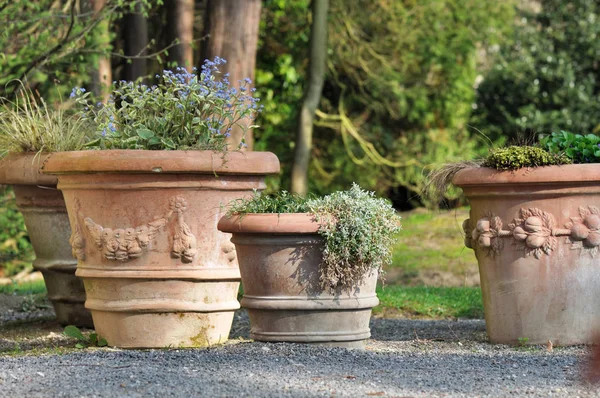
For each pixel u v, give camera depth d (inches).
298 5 743.7
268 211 241.6
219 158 236.8
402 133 775.7
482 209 265.3
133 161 232.8
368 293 243.1
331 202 237.5
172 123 251.1
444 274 496.7
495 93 777.6
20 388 185.9
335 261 233.5
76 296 303.6
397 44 736.3
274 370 205.3
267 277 237.8
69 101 412.2
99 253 243.0
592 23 776.3
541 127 745.0
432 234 584.4
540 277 257.9
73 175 243.0
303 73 770.8
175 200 238.5
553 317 258.8
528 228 256.1
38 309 366.6
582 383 194.5
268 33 763.4
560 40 780.6
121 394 178.9
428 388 188.1
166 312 242.4
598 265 257.4
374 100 763.4
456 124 772.0
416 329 312.3
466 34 752.3
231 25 470.3
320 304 237.0
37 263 302.0
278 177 765.3
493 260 264.1
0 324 320.8
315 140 773.9
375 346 265.0
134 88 266.8
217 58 262.5
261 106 261.0
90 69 447.8
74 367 209.2
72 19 376.5
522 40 786.8
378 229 237.6
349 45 740.7
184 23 521.3
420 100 748.6
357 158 770.2
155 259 240.5
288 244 235.1
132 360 220.2
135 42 555.2
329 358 222.4
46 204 294.8
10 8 388.5
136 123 250.7
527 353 245.4
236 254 247.0
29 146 290.0
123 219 239.8
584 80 763.4
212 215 242.4
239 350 233.0
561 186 253.1
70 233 297.9
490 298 267.3
